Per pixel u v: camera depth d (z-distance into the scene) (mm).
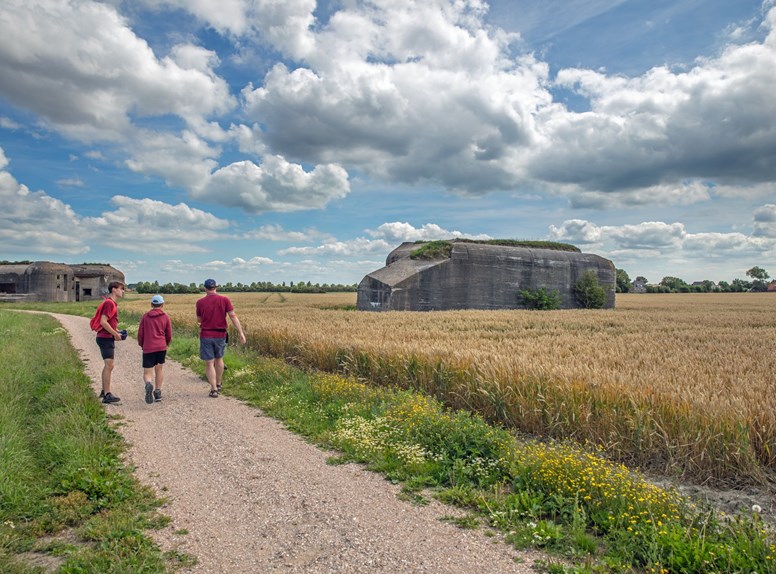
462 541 5000
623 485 5887
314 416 9688
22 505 5488
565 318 32844
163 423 9203
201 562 4516
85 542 4902
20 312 46625
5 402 9180
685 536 4906
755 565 4395
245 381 13023
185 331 26484
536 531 5102
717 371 11258
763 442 7340
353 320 28500
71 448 6965
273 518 5434
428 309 51219
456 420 8414
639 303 74875
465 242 59312
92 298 95375
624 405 8453
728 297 106625
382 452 7570
